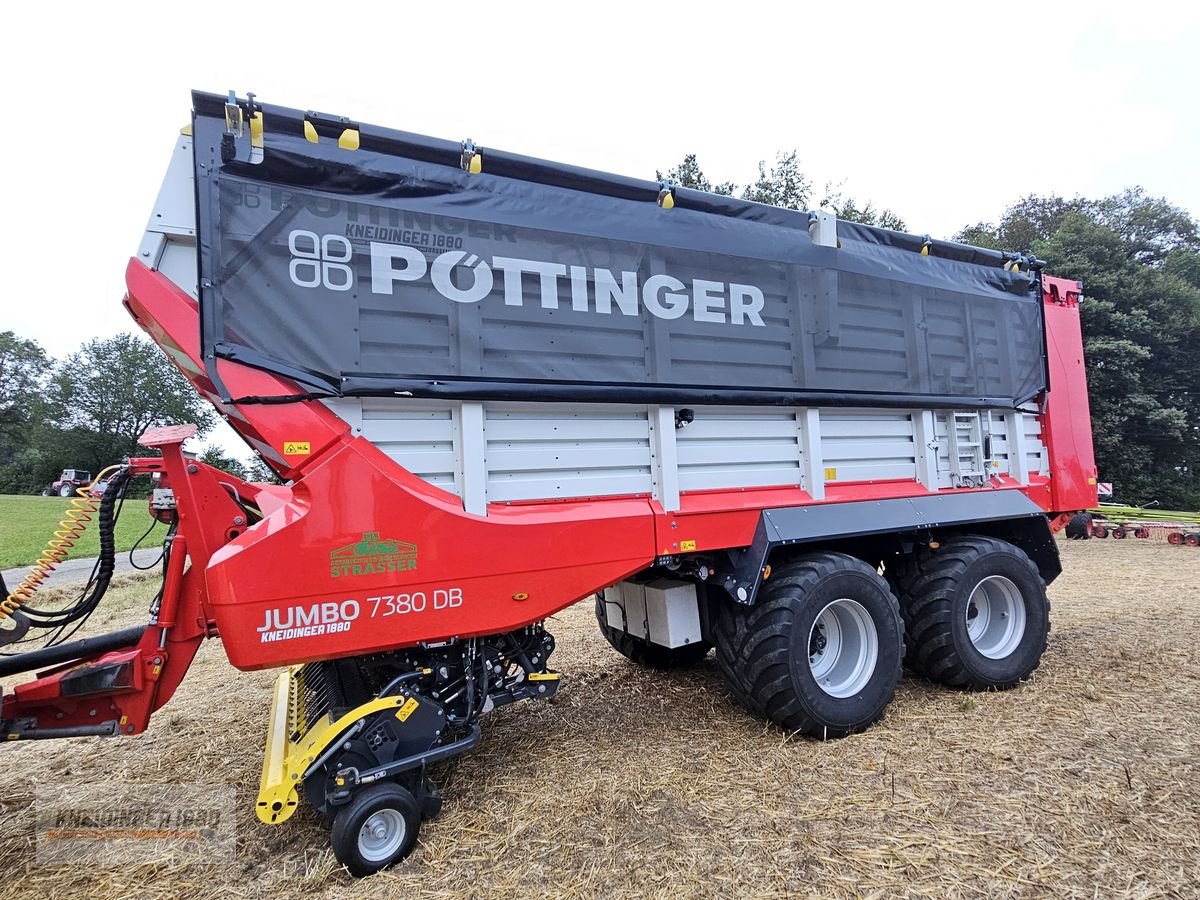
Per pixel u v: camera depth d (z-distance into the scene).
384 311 2.56
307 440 2.38
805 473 3.55
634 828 2.46
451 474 2.68
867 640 3.42
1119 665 4.28
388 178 2.62
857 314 3.74
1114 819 2.45
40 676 2.54
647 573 3.67
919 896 2.04
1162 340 17.53
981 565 3.86
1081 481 4.79
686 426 3.21
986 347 4.27
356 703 2.53
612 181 3.09
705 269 3.26
